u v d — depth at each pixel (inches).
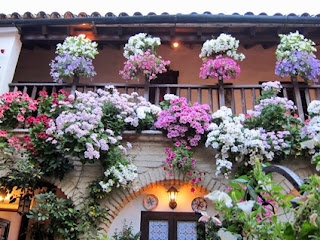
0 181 218.4
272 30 270.4
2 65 260.7
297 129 219.6
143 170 223.6
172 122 226.1
